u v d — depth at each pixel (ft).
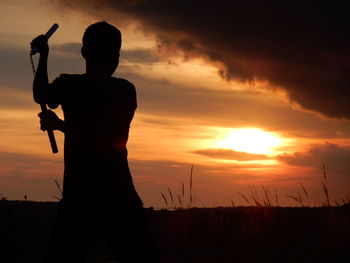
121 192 14.89
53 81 15.23
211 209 33.01
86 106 15.07
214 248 29.43
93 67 15.53
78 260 14.88
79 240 14.75
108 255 35.14
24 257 34.14
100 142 14.98
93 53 15.47
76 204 14.69
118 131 15.26
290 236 28.22
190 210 31.68
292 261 26.30
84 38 15.61
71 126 15.08
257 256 27.25
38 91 15.03
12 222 37.86
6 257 33.65
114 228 14.76
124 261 15.02
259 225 29.32
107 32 15.51
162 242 31.42
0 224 37.32
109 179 14.85
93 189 14.73
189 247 29.96
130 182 15.16
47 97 15.03
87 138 14.96
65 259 14.74
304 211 30.60
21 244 35.37
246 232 29.14
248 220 31.63
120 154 15.19
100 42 15.43
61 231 14.71
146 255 14.94
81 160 14.88
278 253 27.02
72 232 14.67
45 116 15.05
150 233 15.23
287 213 30.73
